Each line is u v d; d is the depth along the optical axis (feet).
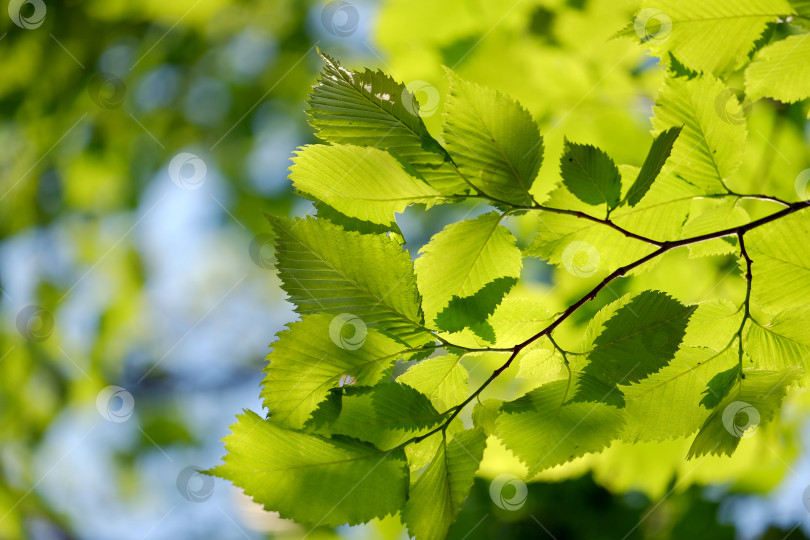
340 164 5.36
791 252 5.50
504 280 5.41
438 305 5.39
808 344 5.48
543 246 5.55
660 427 5.46
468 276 5.40
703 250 5.60
